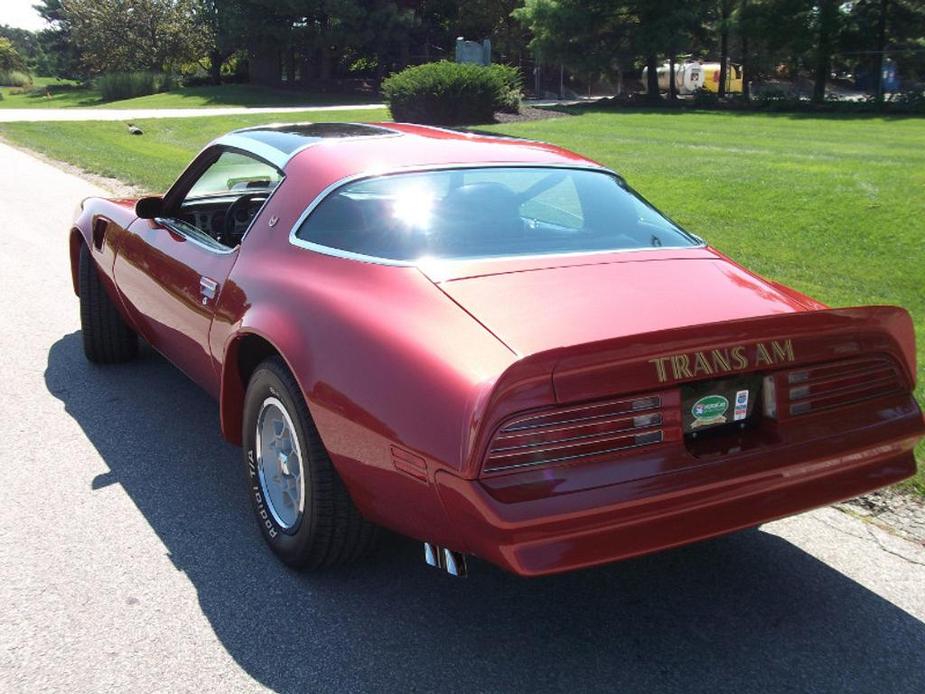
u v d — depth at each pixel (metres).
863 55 34.09
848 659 2.80
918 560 3.44
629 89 48.88
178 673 2.63
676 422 2.50
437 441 2.41
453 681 2.64
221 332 3.54
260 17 45.78
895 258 8.34
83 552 3.31
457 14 50.66
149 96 48.25
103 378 5.28
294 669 2.67
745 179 12.17
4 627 2.82
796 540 3.60
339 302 2.95
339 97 43.88
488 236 3.16
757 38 34.25
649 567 3.38
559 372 2.34
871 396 2.89
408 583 3.19
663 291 2.91
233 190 4.91
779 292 3.17
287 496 3.26
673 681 2.67
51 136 22.17
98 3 60.69
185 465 4.11
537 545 2.33
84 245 5.28
